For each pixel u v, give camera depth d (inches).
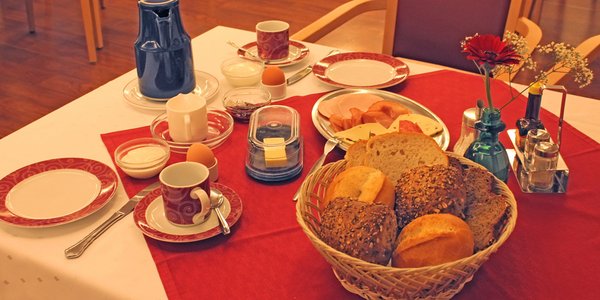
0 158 45.3
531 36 66.9
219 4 156.9
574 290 34.4
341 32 139.9
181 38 51.6
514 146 45.2
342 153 46.2
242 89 52.2
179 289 33.9
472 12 73.1
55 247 36.8
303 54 60.9
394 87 56.2
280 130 44.2
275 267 35.6
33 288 37.3
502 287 34.5
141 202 39.6
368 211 32.1
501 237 31.7
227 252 36.6
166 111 50.2
